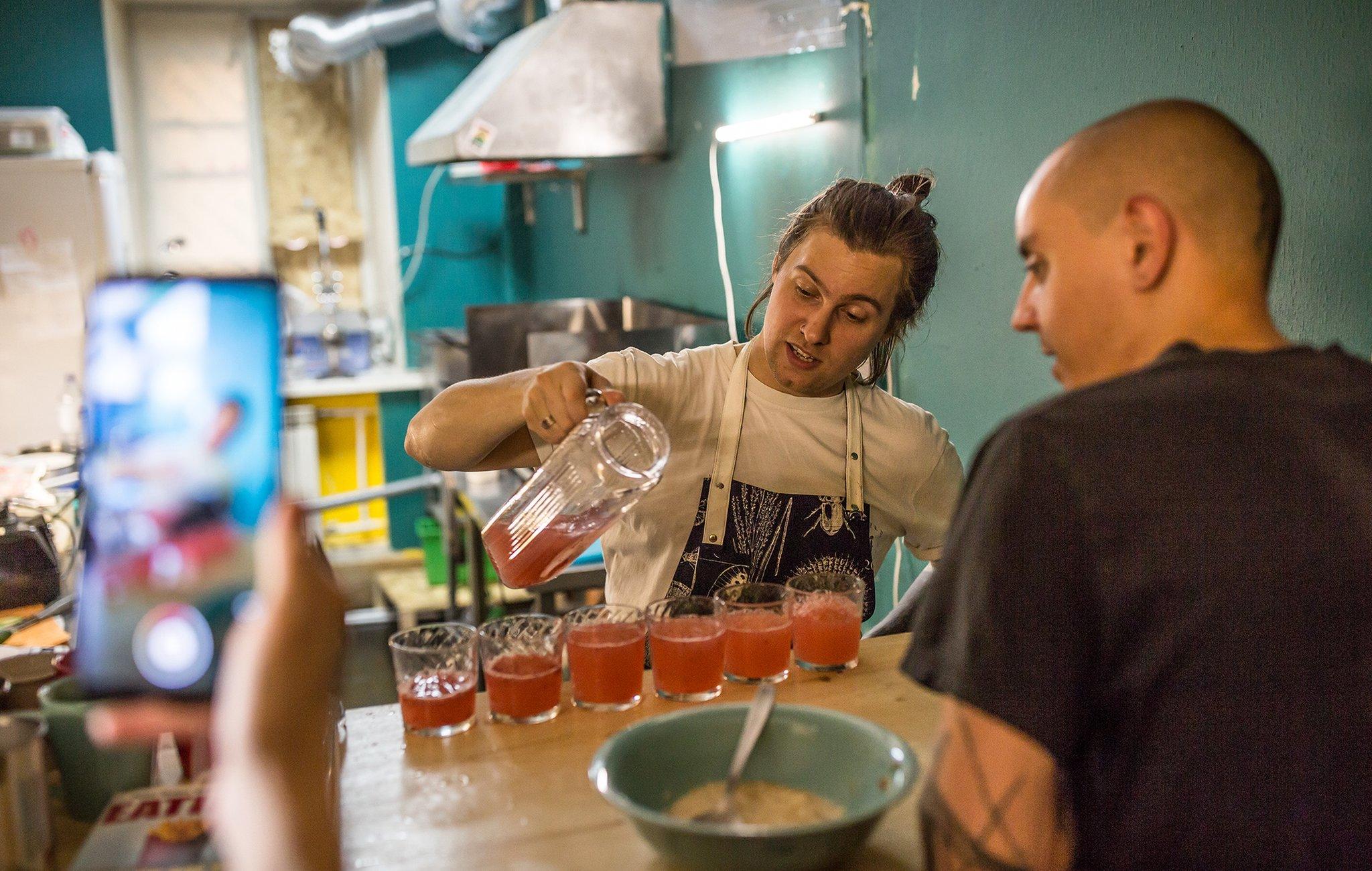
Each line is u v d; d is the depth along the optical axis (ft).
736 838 2.66
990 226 6.46
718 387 5.30
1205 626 2.35
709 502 5.19
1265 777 2.35
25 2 15.33
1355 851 2.38
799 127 8.56
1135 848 2.45
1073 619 2.42
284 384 2.23
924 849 2.60
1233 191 2.59
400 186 16.72
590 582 8.37
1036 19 5.91
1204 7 4.79
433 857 2.97
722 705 3.39
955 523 2.65
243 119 17.52
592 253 14.32
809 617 4.25
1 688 3.67
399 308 17.24
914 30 7.09
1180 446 2.39
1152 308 2.65
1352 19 4.08
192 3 16.88
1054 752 2.42
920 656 2.66
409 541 17.11
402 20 14.14
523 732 3.76
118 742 2.18
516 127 10.78
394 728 3.82
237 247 17.75
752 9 9.27
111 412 2.17
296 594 2.09
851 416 5.25
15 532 5.48
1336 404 2.44
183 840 2.84
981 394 6.68
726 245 10.12
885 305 4.89
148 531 2.17
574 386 4.29
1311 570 2.34
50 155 13.88
